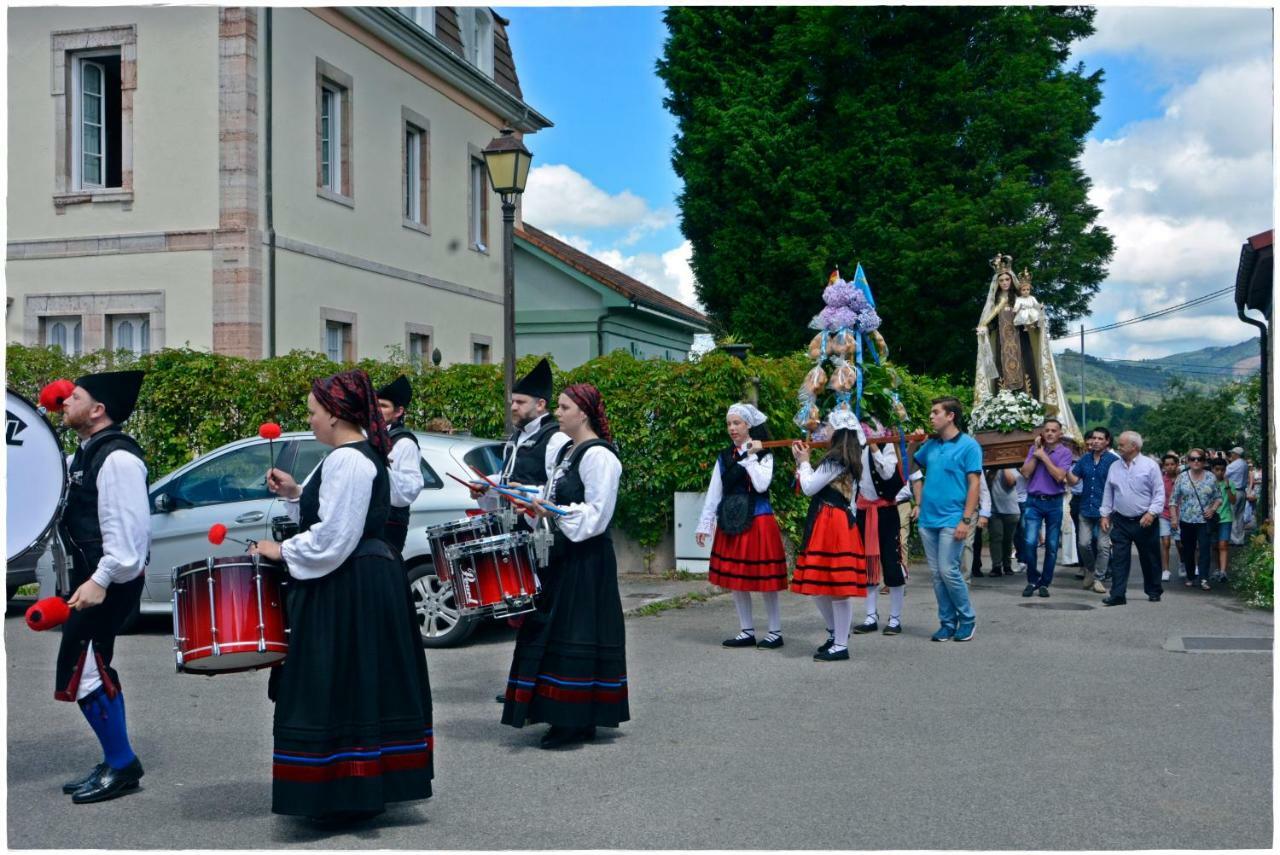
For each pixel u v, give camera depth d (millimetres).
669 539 13266
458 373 13562
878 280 25047
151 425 13398
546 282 27172
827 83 25672
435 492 9094
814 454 13586
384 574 4762
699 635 9539
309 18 17594
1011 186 24406
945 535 9148
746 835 4617
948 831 4645
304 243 17453
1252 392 37938
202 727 6496
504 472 7168
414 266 20828
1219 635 9484
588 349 26891
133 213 16688
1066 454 12883
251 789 5336
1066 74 26688
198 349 16406
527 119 25141
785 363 13930
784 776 5434
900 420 10586
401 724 4711
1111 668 8047
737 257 25625
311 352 13719
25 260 17172
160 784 5414
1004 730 6277
